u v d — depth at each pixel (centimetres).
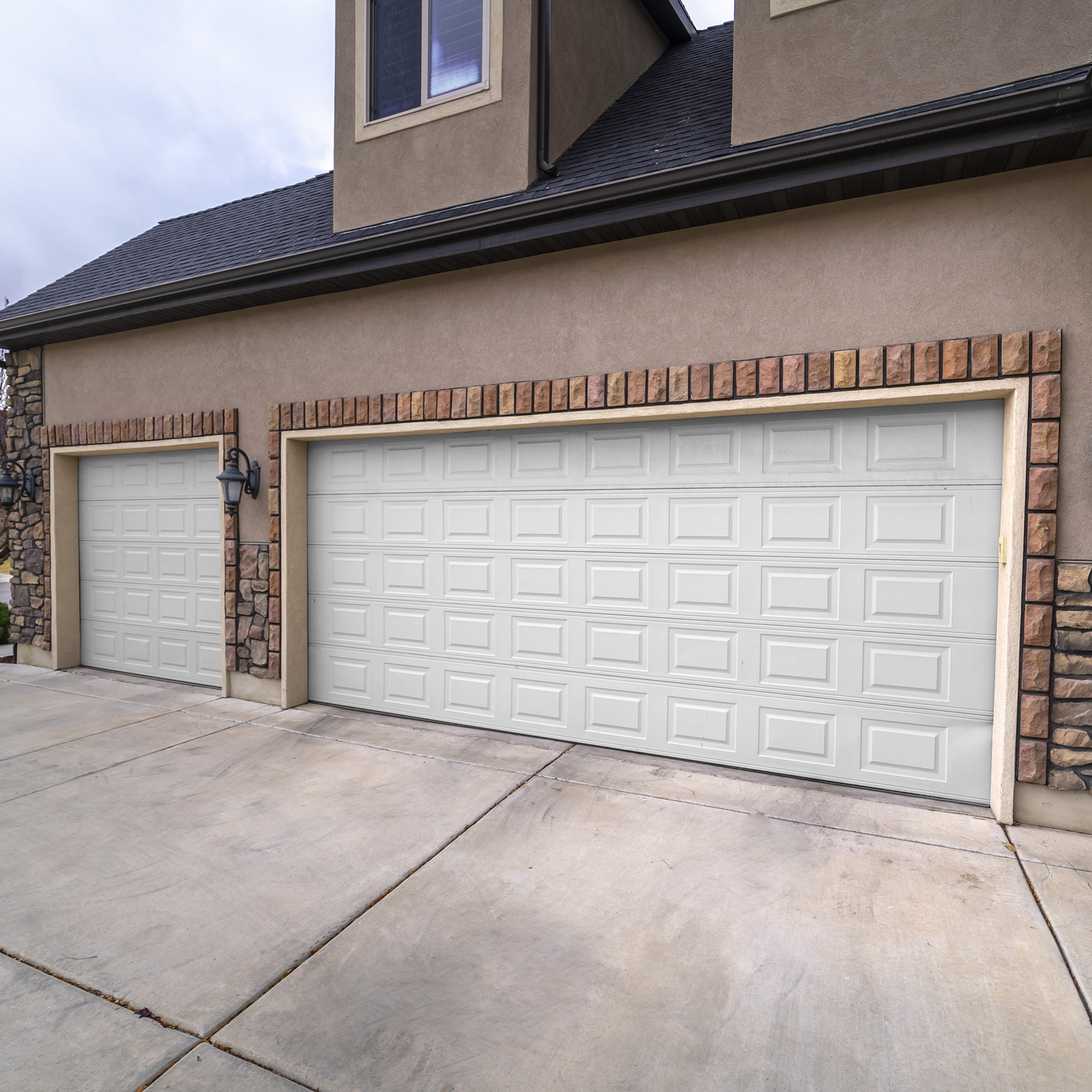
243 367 645
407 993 252
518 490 541
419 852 359
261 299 615
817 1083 210
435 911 305
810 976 260
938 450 415
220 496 686
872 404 414
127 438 715
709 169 406
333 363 600
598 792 434
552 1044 226
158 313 658
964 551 410
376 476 600
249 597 645
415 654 590
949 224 390
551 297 506
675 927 293
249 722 582
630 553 503
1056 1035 229
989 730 407
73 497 794
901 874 333
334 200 631
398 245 518
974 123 346
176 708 627
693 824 389
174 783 453
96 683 724
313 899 314
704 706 483
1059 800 380
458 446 562
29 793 437
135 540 751
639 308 476
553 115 566
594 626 518
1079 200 364
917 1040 228
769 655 462
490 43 549
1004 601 390
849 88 422
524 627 543
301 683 636
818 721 451
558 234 471
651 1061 219
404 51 598
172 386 691
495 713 558
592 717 521
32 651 812
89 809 412
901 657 428
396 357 570
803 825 387
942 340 394
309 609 640
